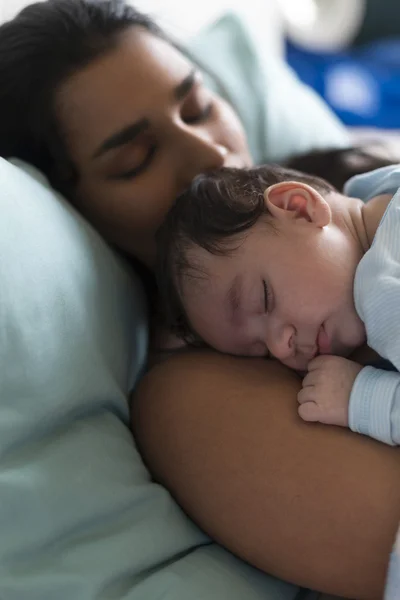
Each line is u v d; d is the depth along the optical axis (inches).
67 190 37.2
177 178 35.6
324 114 54.1
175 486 28.0
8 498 22.5
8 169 29.5
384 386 25.6
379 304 26.5
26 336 24.8
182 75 35.7
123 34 34.9
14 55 35.2
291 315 29.3
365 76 88.5
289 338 29.4
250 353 31.5
